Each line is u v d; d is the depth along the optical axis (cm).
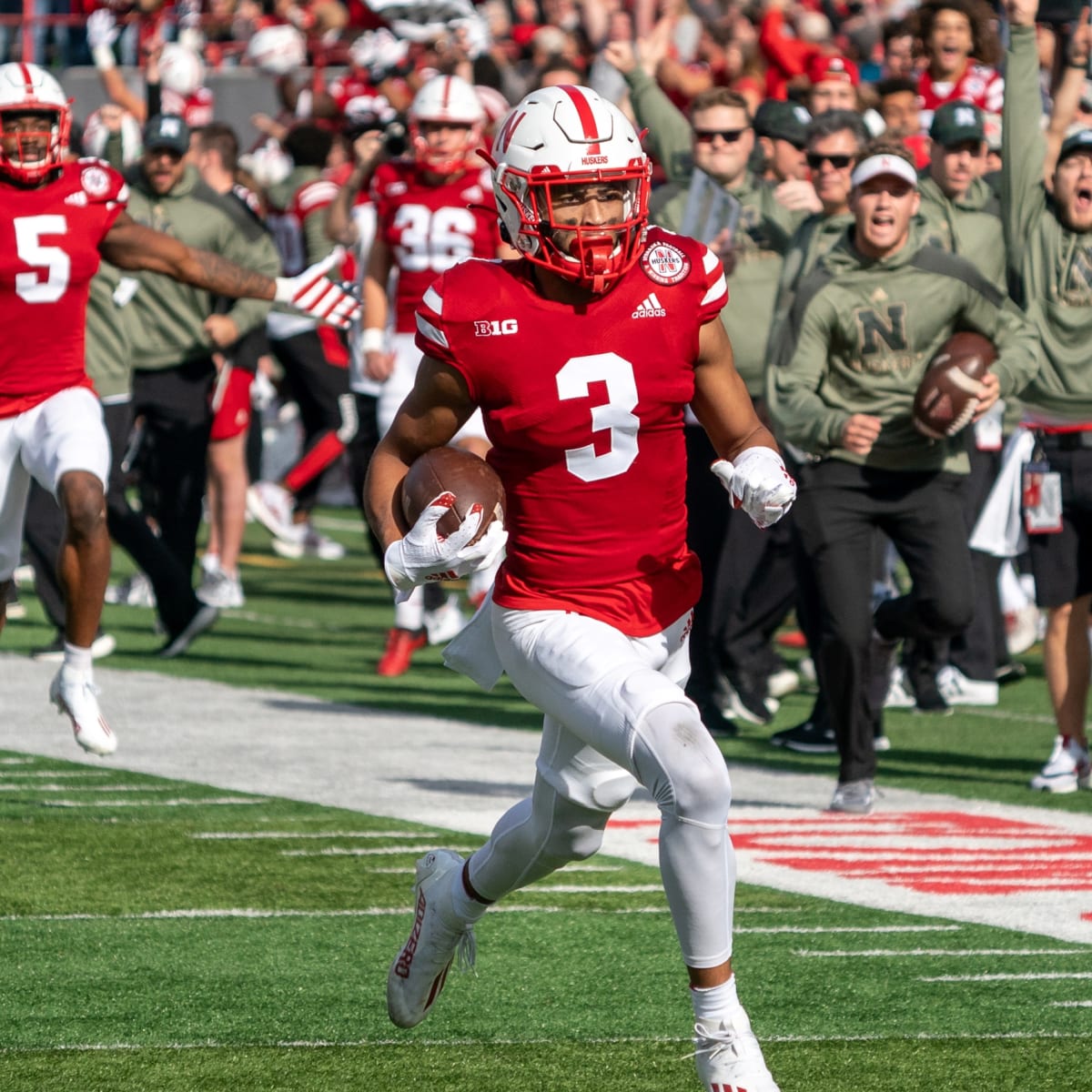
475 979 1750
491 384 1405
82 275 2328
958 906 2016
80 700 2300
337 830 2314
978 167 2938
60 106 2297
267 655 3866
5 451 2331
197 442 3822
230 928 1898
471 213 3453
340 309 2531
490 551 1352
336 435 5472
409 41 4953
